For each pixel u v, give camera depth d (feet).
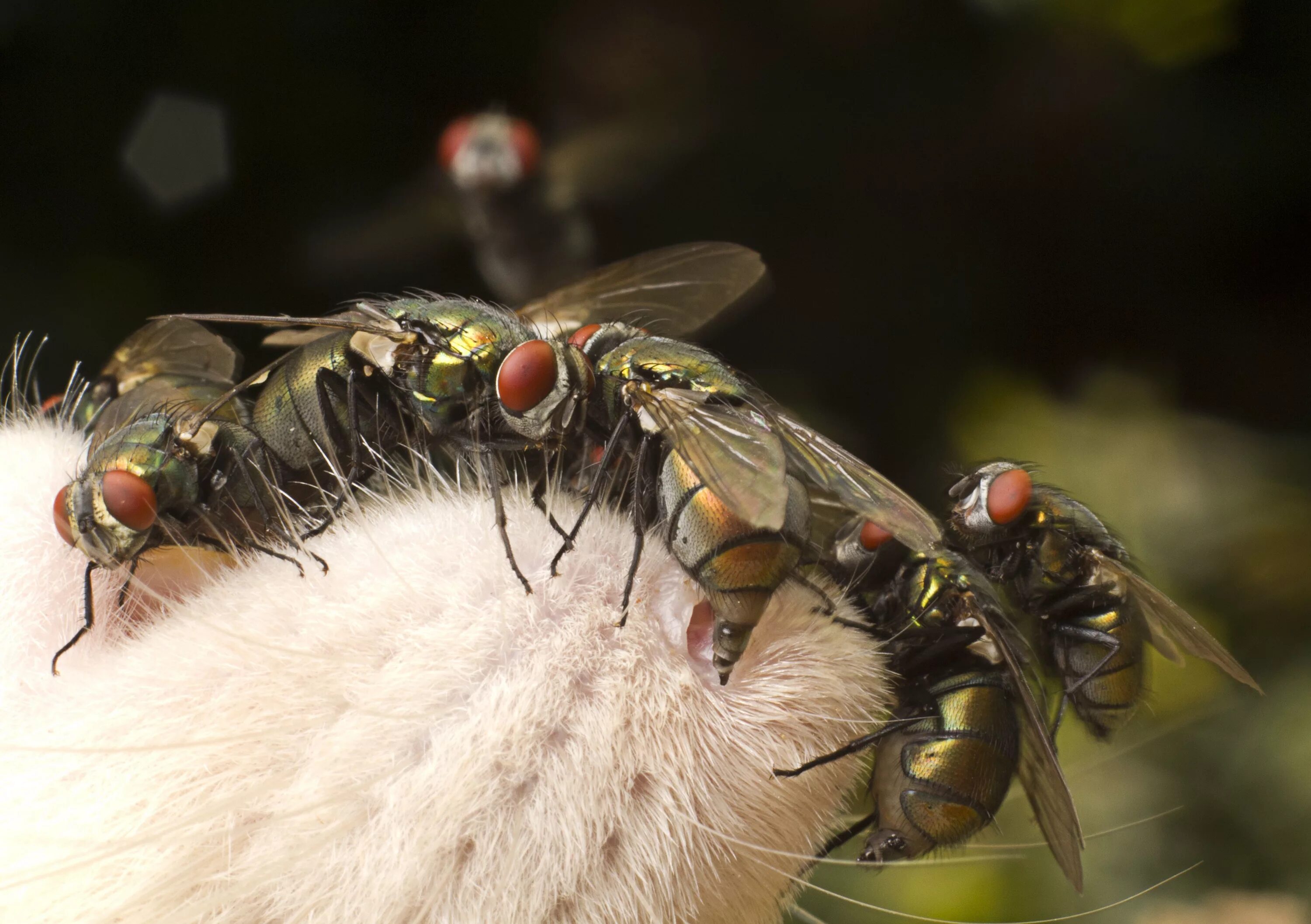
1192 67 0.94
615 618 0.42
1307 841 0.65
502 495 0.43
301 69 0.81
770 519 0.42
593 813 0.41
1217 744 0.68
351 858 0.41
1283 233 1.03
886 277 0.93
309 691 0.41
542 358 0.43
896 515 0.43
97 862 0.41
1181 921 0.62
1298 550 0.75
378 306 0.44
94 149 0.77
